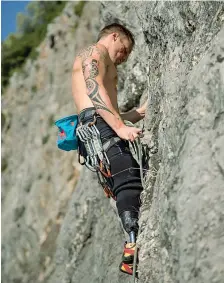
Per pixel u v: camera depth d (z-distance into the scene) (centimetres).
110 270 609
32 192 2027
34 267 1841
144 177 408
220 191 303
